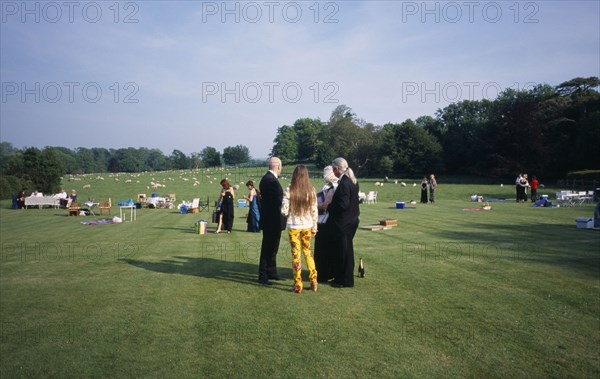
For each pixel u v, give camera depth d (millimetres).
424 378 4074
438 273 8125
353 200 7211
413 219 18125
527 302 6285
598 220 14195
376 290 7008
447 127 104500
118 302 6555
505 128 68125
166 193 50406
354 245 11406
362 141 97562
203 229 14977
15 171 49156
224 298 6680
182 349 4785
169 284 7586
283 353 4645
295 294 6871
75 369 4340
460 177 80625
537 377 4086
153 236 14328
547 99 74250
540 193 40562
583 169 62531
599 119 58406
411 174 88188
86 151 186625
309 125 152750
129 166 169250
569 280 7512
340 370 4242
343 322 5547
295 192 6961
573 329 5230
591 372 4172
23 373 4266
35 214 26062
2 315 6023
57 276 8383
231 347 4812
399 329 5277
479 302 6301
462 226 15508
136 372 4262
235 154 170250
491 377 4090
